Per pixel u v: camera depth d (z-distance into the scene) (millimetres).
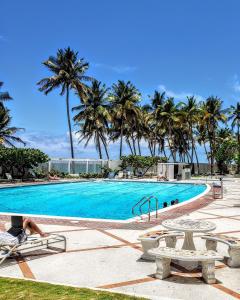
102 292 4871
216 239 6602
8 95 42000
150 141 70500
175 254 5402
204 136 71812
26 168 33094
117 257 6781
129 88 51125
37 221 10648
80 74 45500
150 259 6574
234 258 6117
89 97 49469
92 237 8492
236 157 21891
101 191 27547
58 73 44844
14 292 4816
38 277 5656
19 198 22906
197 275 5730
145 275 5750
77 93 46125
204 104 62562
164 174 38406
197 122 60688
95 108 49469
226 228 9773
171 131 59938
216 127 66688
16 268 6066
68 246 7578
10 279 5398
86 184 33250
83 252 7105
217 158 60156
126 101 49906
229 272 5895
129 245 7715
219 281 5477
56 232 9070
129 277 5664
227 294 4973
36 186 29359
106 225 10078
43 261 6469
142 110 60125
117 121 53969
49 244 7609
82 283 5402
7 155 29875
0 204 19984
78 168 42875
